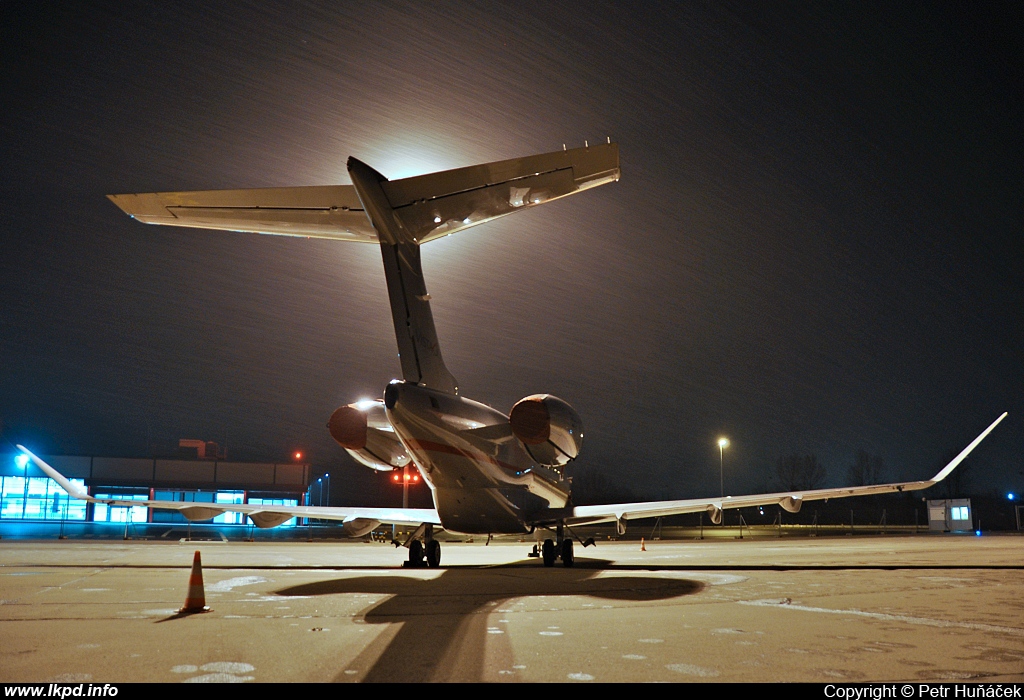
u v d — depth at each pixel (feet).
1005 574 42.63
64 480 36.37
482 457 43.39
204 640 20.07
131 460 177.58
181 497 180.65
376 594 31.09
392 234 34.78
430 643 19.71
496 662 17.43
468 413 42.78
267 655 18.12
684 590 32.94
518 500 49.83
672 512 49.14
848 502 242.17
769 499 48.78
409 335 38.37
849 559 59.98
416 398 38.78
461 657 17.97
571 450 42.65
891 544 94.22
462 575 41.63
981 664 17.34
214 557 62.03
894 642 19.99
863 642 19.98
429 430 39.96
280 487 189.06
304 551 75.77
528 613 25.17
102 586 34.86
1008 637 20.77
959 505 147.54
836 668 16.90
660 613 25.32
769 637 20.68
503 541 130.82
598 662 17.47
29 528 129.18
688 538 135.23
